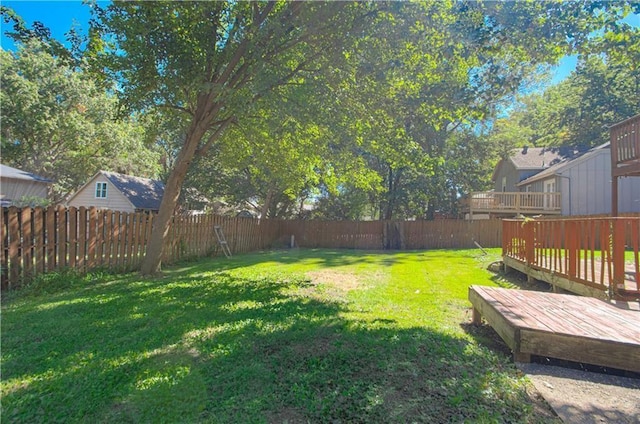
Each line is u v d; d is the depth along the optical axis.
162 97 7.66
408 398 2.32
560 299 4.02
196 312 4.48
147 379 2.62
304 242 18.62
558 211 17.16
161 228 7.89
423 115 7.44
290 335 3.50
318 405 2.25
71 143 19.56
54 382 2.57
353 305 5.01
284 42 6.77
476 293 4.23
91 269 7.18
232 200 22.03
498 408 2.22
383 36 6.43
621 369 2.72
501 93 6.41
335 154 9.80
